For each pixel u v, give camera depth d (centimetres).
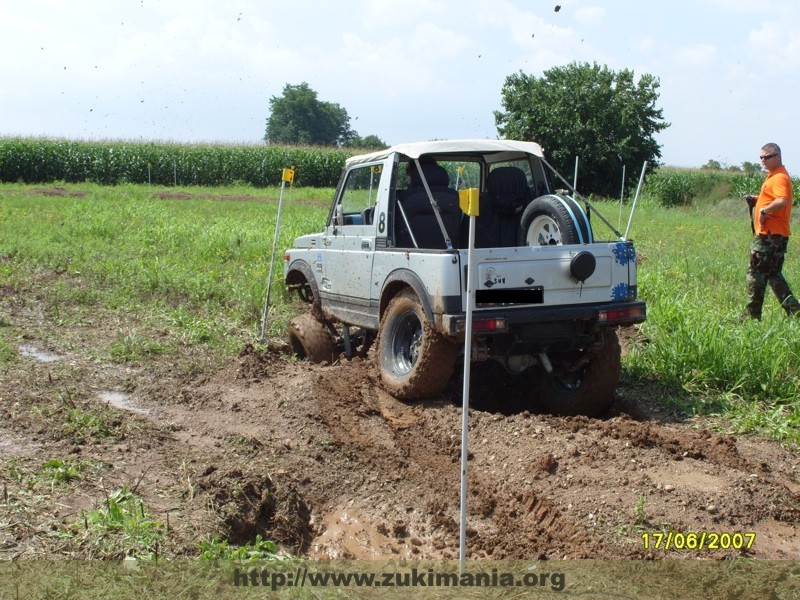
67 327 986
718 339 831
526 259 677
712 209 3444
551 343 707
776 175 959
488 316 663
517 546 495
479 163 848
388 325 755
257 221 2016
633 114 3725
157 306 1100
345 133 10150
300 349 916
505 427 646
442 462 620
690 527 496
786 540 493
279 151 4481
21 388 737
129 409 724
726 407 760
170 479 546
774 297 1172
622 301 712
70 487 515
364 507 567
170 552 447
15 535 446
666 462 578
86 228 1709
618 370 732
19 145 3919
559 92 3747
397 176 768
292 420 688
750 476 557
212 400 750
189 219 2055
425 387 709
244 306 1098
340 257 851
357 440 655
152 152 4169
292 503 552
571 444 600
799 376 810
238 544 497
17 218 1903
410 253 714
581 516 512
